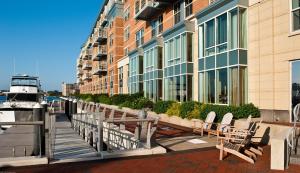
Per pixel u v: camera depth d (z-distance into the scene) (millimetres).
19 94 23062
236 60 15016
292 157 8406
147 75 28875
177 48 21938
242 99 15086
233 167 7961
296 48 12406
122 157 9117
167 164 8266
